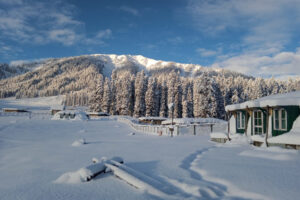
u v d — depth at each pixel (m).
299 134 10.88
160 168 7.27
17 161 10.32
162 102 69.19
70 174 6.06
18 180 6.43
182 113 65.75
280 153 9.15
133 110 74.69
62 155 10.82
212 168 6.98
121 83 77.19
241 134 16.70
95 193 4.84
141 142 16.69
